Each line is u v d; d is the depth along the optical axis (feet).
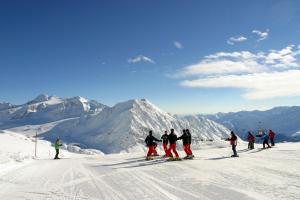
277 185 36.60
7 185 41.86
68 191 37.24
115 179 45.83
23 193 36.45
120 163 70.85
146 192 35.53
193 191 35.09
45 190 38.04
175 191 35.45
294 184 36.83
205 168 53.57
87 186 40.45
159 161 70.13
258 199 30.50
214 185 38.04
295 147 96.17
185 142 72.18
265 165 54.08
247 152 86.43
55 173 54.08
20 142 169.58
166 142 79.87
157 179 44.27
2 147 117.50
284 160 60.44
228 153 85.71
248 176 43.45
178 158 68.64
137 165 64.08
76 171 56.90
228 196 32.14
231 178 42.45
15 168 62.59
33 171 57.31
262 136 100.27
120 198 33.04
